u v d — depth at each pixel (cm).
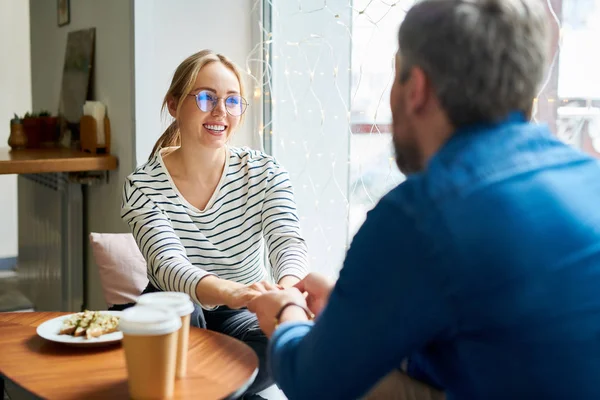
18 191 450
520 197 90
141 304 133
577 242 89
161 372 124
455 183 91
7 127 602
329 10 267
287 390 105
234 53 302
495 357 89
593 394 86
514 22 94
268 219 216
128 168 298
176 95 215
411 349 93
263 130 303
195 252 212
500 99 95
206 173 214
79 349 153
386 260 92
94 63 338
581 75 170
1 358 147
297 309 126
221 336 163
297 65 288
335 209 275
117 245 235
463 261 87
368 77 243
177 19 291
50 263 364
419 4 98
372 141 242
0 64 592
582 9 169
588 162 98
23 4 597
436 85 96
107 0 312
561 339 87
